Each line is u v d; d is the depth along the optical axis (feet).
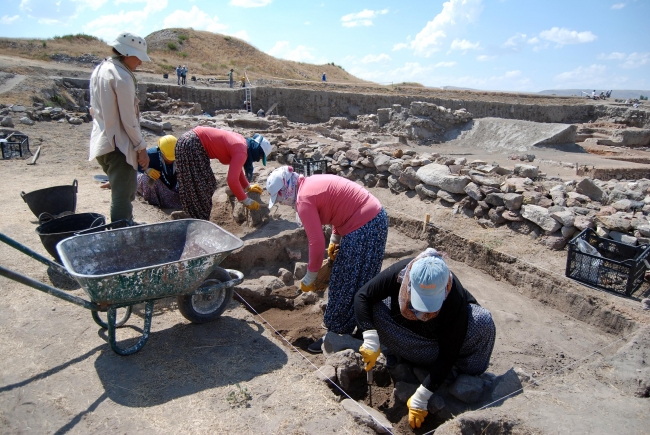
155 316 14.33
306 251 20.86
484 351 11.70
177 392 10.99
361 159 28.73
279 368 12.15
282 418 10.28
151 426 9.93
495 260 19.40
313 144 35.50
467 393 11.25
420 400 11.00
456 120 95.61
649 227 17.85
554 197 21.25
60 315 13.89
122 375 11.48
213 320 14.17
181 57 154.51
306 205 13.34
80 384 11.12
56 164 33.42
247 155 20.86
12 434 9.61
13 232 19.27
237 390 11.13
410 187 25.70
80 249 12.94
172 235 14.58
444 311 10.60
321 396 11.09
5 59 89.92
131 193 17.44
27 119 45.83
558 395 10.72
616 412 10.09
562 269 17.83
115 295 11.12
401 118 96.32
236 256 18.90
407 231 23.04
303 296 17.33
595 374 11.51
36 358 11.96
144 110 84.89
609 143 92.73
